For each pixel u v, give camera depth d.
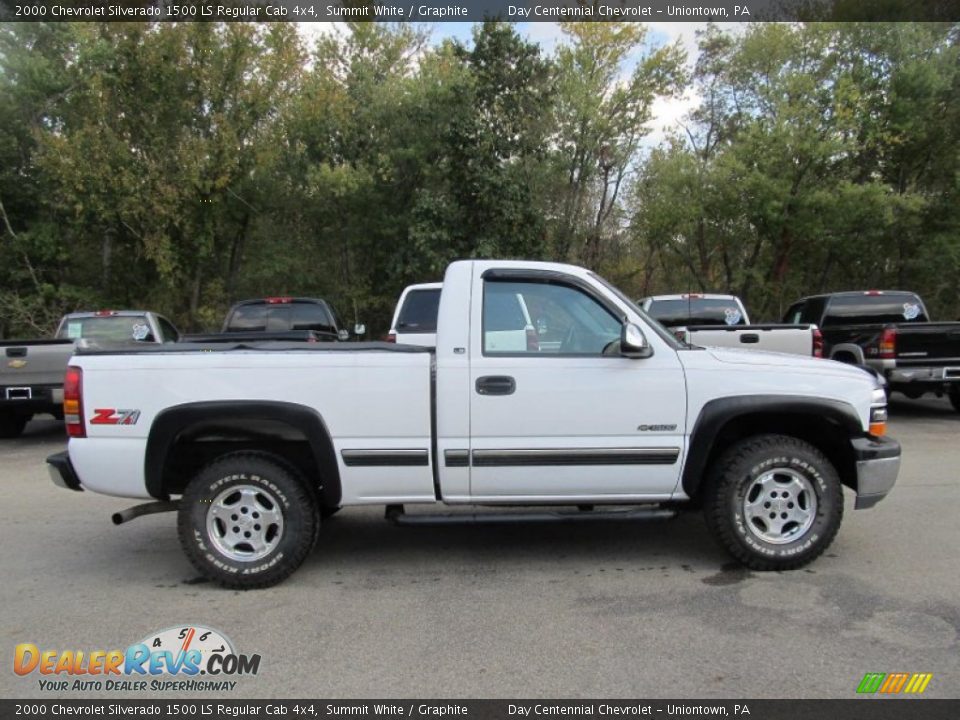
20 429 11.23
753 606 4.09
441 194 19.00
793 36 20.48
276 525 4.54
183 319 20.55
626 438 4.53
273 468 4.51
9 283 21.05
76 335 11.94
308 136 19.58
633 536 5.52
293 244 21.56
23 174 21.42
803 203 18.98
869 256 21.97
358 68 20.31
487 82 18.22
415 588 4.50
